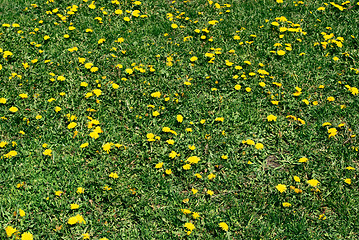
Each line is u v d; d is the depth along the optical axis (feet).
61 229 9.61
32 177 11.02
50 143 12.21
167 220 10.07
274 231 9.76
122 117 13.60
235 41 17.94
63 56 16.56
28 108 13.67
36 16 20.49
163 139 12.50
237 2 21.81
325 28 18.38
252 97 14.28
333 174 11.13
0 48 16.63
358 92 13.96
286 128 12.93
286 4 20.92
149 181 11.03
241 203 10.53
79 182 10.93
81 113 13.41
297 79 15.02
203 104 13.93
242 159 11.83
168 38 18.19
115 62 16.28
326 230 9.77
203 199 10.62
